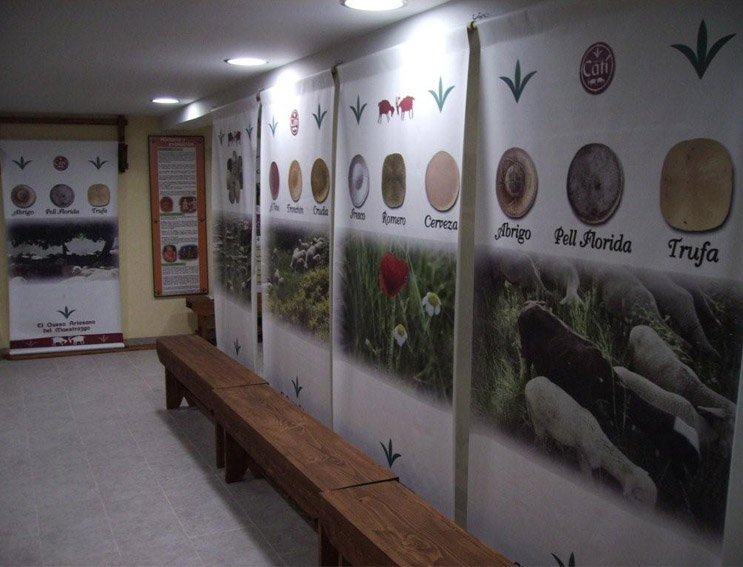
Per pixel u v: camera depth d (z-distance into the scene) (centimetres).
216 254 662
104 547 385
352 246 407
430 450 344
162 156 857
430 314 337
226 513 425
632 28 219
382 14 340
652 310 219
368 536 274
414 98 335
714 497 204
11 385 706
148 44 413
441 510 337
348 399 424
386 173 366
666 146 211
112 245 841
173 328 888
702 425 206
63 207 821
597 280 238
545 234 260
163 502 441
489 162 287
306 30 377
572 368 252
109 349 846
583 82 238
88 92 629
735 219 193
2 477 480
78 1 315
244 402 447
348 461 348
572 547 257
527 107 264
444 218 321
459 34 298
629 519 233
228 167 611
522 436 279
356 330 409
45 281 823
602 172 234
